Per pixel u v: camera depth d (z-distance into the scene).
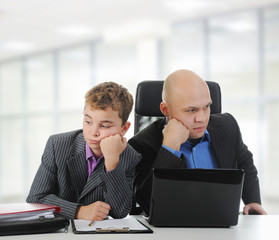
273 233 1.12
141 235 1.07
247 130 6.03
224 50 6.13
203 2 5.49
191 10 5.86
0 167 9.72
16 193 9.38
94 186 1.41
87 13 5.96
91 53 7.82
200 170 1.17
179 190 1.17
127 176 1.43
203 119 1.41
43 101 8.84
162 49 6.86
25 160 9.29
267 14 5.70
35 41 7.66
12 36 7.27
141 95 1.83
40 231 1.07
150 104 1.82
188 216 1.18
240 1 5.46
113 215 1.36
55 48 8.27
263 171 5.88
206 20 6.25
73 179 1.44
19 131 9.41
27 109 9.20
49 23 6.46
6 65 9.50
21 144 9.38
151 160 1.55
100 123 1.27
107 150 1.30
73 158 1.44
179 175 1.17
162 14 6.05
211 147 1.63
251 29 5.85
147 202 1.32
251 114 5.99
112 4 5.55
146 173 1.52
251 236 1.08
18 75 9.27
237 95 6.09
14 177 9.48
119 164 1.33
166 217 1.18
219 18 6.12
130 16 6.14
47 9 5.74
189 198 1.17
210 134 1.62
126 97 1.29
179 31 6.59
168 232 1.12
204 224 1.19
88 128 1.29
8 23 6.42
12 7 5.62
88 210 1.31
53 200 1.37
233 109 6.15
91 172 1.44
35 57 8.86
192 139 1.61
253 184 1.73
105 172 1.34
